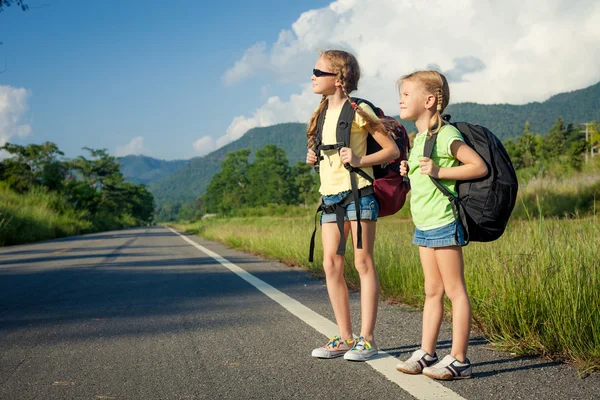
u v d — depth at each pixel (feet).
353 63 10.28
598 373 8.64
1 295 18.61
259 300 16.53
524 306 10.75
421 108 9.04
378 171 10.10
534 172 63.36
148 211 499.51
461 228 8.44
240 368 9.42
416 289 15.69
